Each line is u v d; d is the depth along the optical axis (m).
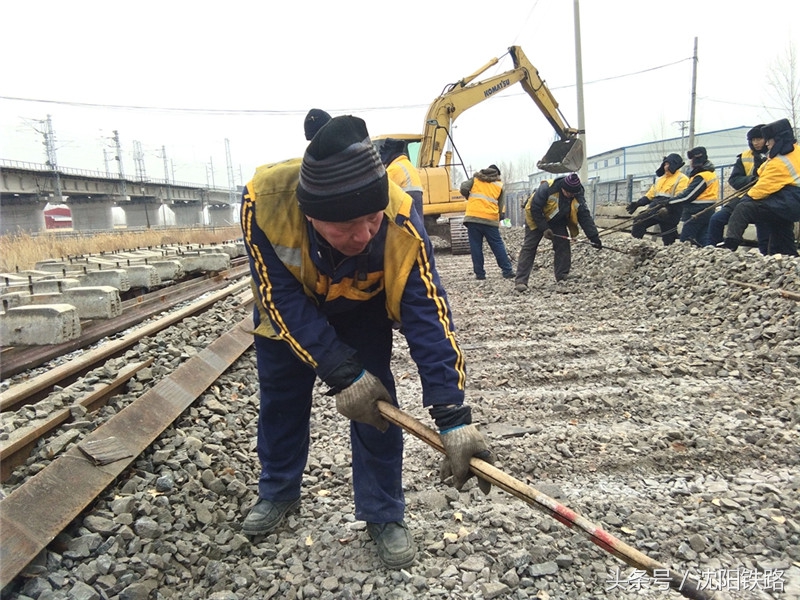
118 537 2.28
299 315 2.01
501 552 2.39
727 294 5.96
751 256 6.57
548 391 4.17
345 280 2.04
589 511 2.71
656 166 44.12
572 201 7.98
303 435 2.59
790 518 2.61
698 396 3.93
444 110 14.26
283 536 2.61
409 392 4.39
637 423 3.59
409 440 3.54
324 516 2.73
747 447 3.21
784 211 7.05
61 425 3.09
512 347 5.23
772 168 7.01
